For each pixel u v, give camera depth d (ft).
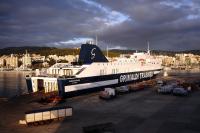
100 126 101.19
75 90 190.70
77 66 215.10
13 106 155.74
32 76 209.15
